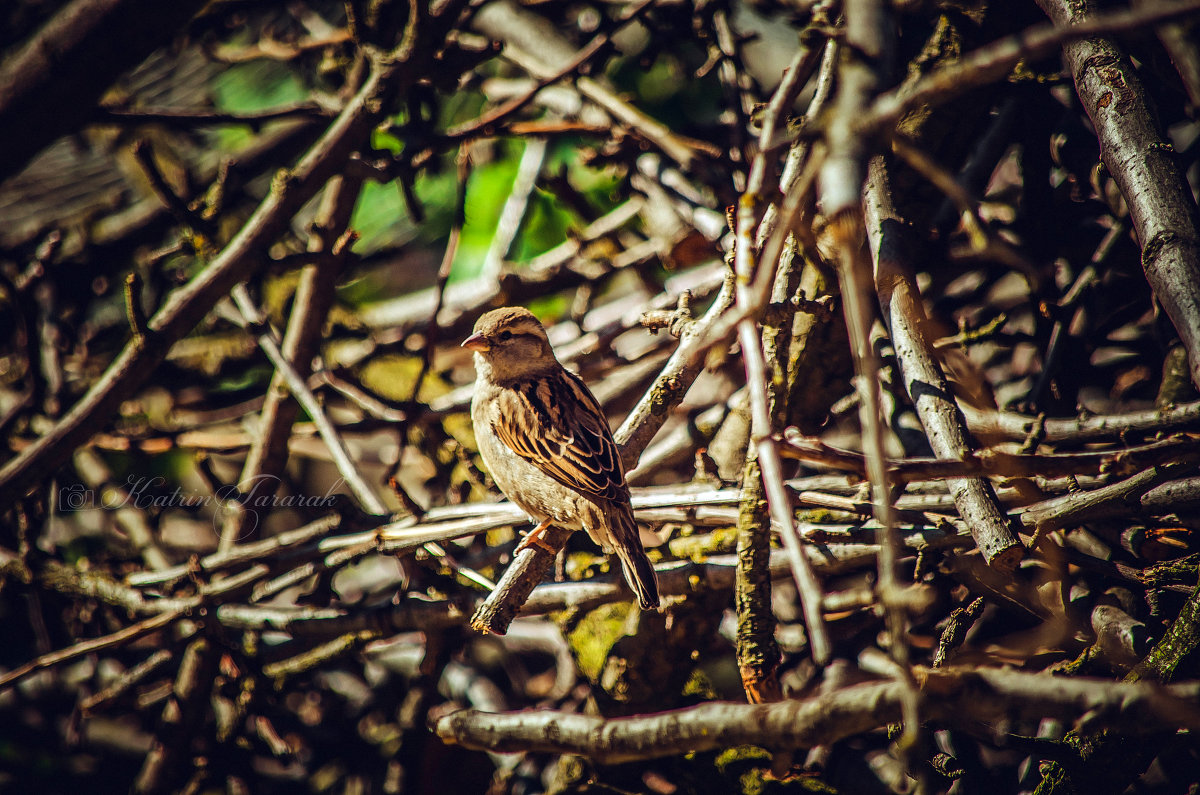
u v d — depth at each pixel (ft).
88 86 24.48
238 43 47.09
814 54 20.42
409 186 30.55
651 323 24.39
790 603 30.35
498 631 21.52
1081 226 29.43
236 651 26.58
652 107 43.11
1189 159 27.45
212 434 34.01
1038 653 21.42
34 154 25.44
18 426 35.45
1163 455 15.25
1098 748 17.80
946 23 25.30
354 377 36.47
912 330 19.48
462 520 25.50
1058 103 27.66
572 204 38.27
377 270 49.29
